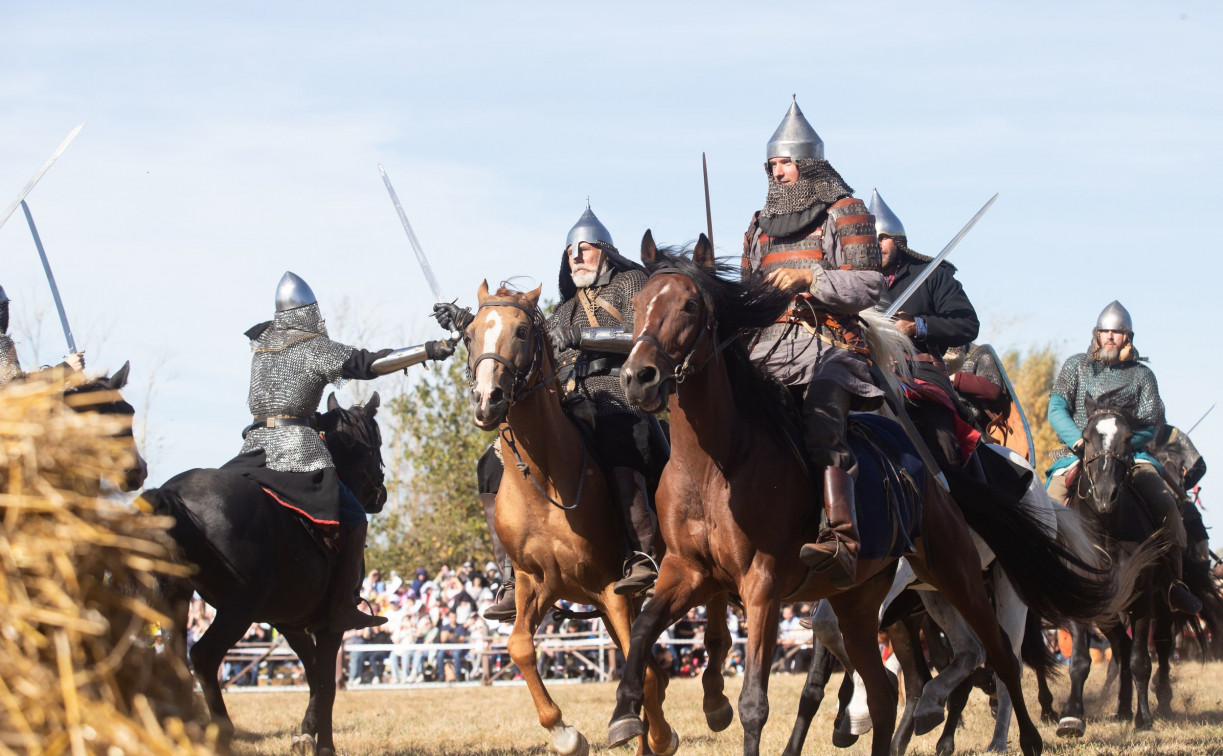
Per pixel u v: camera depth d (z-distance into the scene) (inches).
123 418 251.4
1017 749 597.6
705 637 491.5
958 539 470.9
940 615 507.5
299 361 525.7
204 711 238.5
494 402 448.1
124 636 222.5
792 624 1393.9
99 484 230.5
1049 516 580.4
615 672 1293.1
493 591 1349.7
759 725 378.6
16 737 203.6
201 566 478.3
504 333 459.2
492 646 1293.1
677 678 1286.9
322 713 544.4
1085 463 711.1
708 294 395.9
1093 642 1267.2
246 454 522.9
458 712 895.1
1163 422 760.3
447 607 1352.1
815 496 410.9
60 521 220.7
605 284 535.5
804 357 443.5
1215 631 795.4
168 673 231.1
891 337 465.7
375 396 621.0
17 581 214.2
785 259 459.2
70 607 214.7
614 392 510.6
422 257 519.5
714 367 399.5
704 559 407.2
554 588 487.8
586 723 770.8
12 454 218.4
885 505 426.0
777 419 410.0
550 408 472.4
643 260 421.7
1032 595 516.7
